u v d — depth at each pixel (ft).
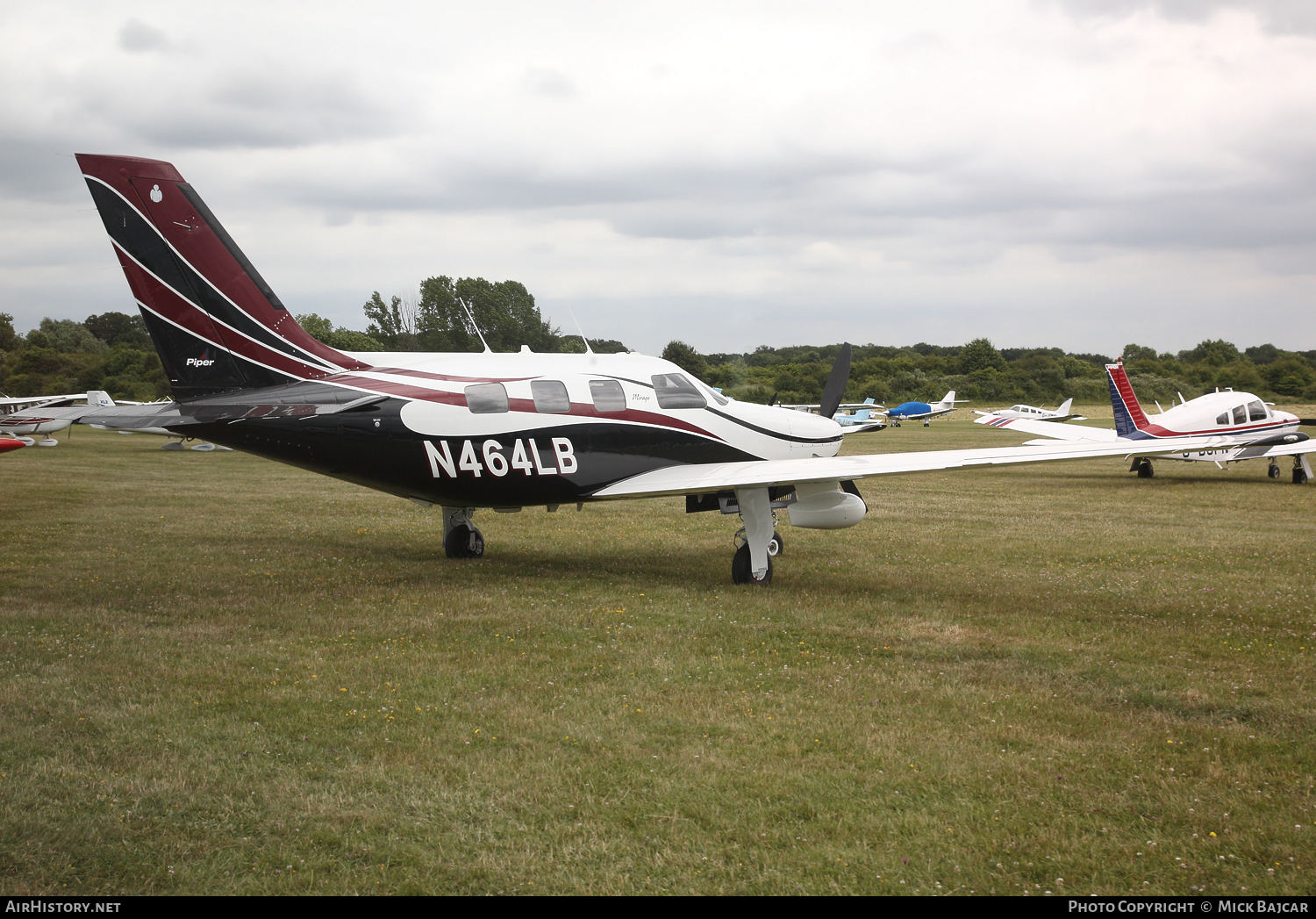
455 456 29.19
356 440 28.32
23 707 17.12
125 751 15.06
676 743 15.67
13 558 34.19
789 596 28.43
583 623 24.43
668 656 21.26
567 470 30.68
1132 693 18.67
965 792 13.80
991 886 11.21
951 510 52.03
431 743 15.61
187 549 37.06
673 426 32.40
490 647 21.91
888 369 279.69
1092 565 34.37
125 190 27.63
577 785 13.98
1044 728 16.55
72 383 210.18
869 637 23.16
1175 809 13.24
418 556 36.19
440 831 12.48
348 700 17.81
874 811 13.16
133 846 11.96
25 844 11.94
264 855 11.78
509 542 39.70
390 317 237.45
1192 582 30.96
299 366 29.37
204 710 17.13
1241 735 16.28
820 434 36.70
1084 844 12.25
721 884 11.20
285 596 27.78
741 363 257.96
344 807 13.16
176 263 28.22
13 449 36.04
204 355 28.68
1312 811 13.21
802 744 15.62
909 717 17.07
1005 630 23.95
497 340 239.91
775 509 34.09
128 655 20.90
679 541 40.47
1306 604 27.43
